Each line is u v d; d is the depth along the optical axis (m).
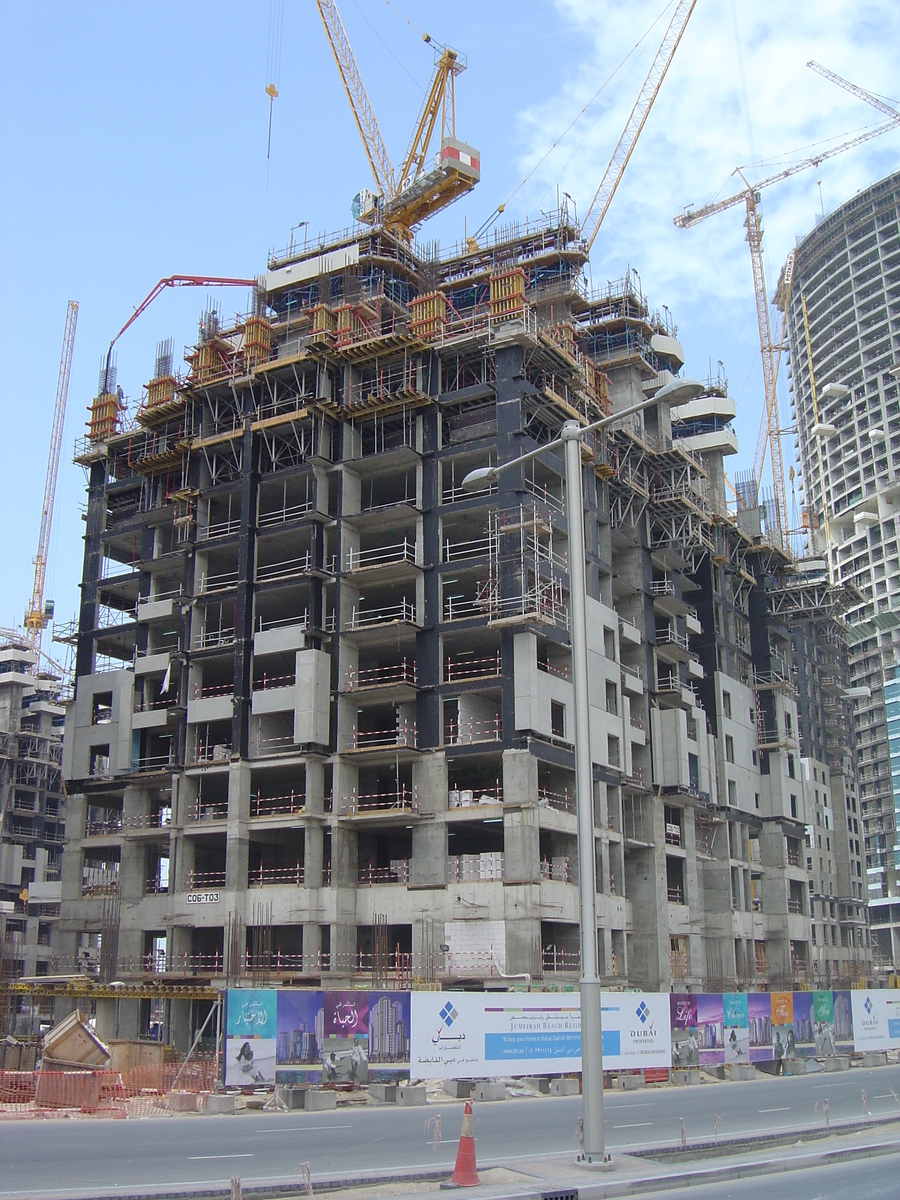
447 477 74.88
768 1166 22.58
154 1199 18.17
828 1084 43.94
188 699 75.06
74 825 81.38
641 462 89.62
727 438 107.31
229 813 69.75
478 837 76.06
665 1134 28.03
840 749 152.62
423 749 66.88
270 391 78.62
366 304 80.69
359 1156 24.22
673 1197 19.75
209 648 74.94
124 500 91.00
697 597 101.00
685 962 82.31
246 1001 35.78
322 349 74.75
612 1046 36.94
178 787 73.44
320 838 67.62
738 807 97.69
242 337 86.00
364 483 76.75
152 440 87.00
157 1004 75.69
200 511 79.88
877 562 199.38
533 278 97.50
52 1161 23.06
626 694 80.44
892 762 185.88
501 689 65.94
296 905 66.19
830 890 143.88
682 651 88.06
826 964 136.12
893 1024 53.84
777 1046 47.75
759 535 111.19
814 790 144.25
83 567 88.56
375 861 75.06
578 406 79.62
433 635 68.75
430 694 67.88
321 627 71.81
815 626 153.62
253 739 71.25
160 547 85.00
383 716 75.44
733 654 104.44
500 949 61.41
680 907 83.38
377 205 105.56
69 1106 34.50
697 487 98.38
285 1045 36.19
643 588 85.88
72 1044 40.78
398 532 74.25
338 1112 34.84
